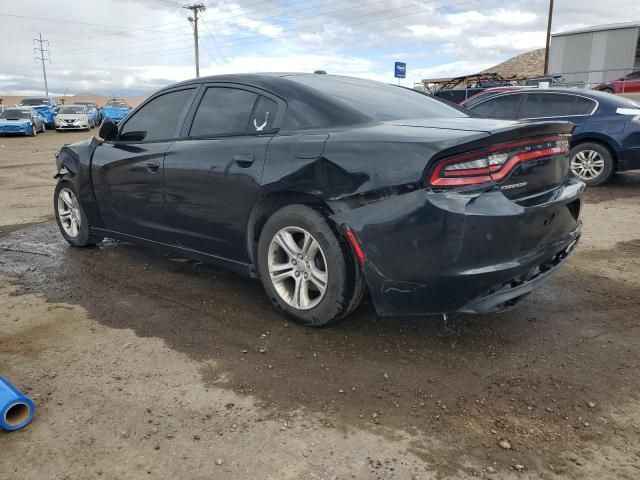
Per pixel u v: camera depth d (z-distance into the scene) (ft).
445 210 9.10
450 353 10.48
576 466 7.38
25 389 9.22
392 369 9.86
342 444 7.80
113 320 12.04
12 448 7.70
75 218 17.53
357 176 9.93
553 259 10.74
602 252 17.24
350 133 10.46
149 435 7.99
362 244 9.93
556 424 8.30
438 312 9.86
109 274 15.19
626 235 19.22
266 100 12.33
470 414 8.52
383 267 9.82
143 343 10.93
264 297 13.32
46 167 42.60
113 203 15.55
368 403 8.81
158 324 11.82
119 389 9.22
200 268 15.64
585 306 12.82
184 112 13.96
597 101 27.68
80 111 95.96
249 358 10.28
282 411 8.59
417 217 9.32
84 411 8.59
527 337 11.18
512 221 9.22
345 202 10.15
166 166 13.53
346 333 11.27
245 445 7.78
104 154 15.70
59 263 16.28
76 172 16.58
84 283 14.47
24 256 17.10
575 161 28.48
